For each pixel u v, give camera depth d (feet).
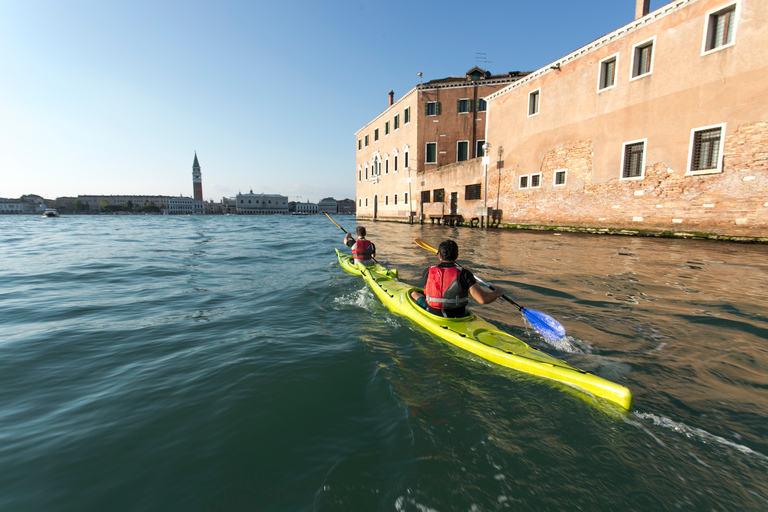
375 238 50.52
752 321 13.11
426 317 13.24
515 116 60.18
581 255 28.68
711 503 5.46
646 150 41.06
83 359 11.11
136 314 15.97
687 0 36.45
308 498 5.70
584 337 12.07
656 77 39.75
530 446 6.84
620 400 7.95
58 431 7.47
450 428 7.42
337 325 14.17
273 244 47.57
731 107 33.86
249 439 7.17
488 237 47.11
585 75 47.75
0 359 11.07
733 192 34.14
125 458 6.66
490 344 11.00
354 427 7.54
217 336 13.06
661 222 40.14
